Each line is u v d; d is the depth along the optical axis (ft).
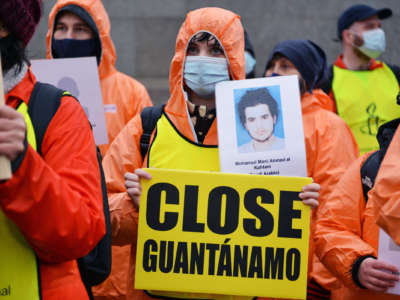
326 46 36.24
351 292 10.00
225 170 9.86
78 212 6.34
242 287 9.15
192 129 10.37
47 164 6.62
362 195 10.02
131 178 9.48
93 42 16.17
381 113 18.62
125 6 36.22
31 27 6.82
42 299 6.64
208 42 10.75
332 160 12.48
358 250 9.55
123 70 36.32
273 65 15.34
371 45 19.19
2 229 6.45
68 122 6.86
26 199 6.04
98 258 7.91
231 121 10.00
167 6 36.32
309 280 12.39
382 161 8.79
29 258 6.57
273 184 9.23
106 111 15.70
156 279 9.18
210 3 36.50
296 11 36.37
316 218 11.91
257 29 36.50
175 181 9.25
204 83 10.66
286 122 9.94
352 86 18.84
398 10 34.32
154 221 9.23
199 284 9.15
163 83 36.09
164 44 36.35
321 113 13.26
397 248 9.14
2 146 5.59
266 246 9.18
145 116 10.74
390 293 9.23
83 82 13.51
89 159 6.86
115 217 9.76
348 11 19.86
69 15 16.01
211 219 9.20
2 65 6.64
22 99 6.79
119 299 13.47
